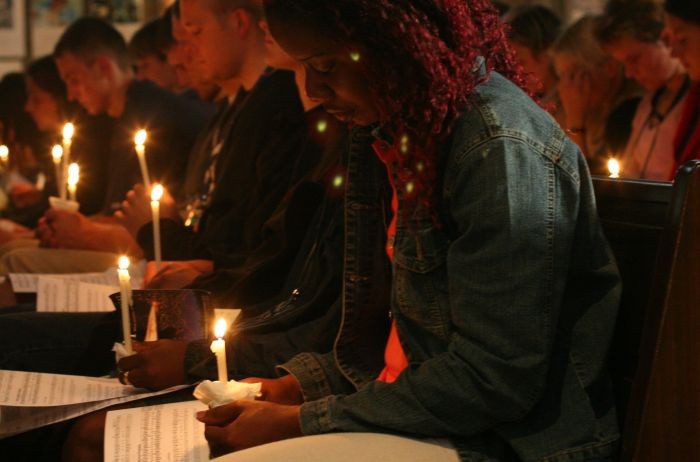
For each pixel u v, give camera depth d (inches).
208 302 80.4
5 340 88.0
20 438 88.2
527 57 149.0
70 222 138.5
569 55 142.7
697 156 121.0
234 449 63.4
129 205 125.7
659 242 60.6
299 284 87.9
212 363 76.9
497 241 56.8
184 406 73.9
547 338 57.5
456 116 60.1
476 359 57.3
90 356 89.2
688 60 118.5
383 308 74.9
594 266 62.9
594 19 138.2
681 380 58.9
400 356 70.1
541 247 57.3
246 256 105.9
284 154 109.5
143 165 126.0
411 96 60.1
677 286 58.3
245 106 118.6
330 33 60.3
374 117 64.2
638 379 59.2
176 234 119.0
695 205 58.2
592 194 62.4
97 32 177.3
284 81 116.4
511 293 56.7
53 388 76.6
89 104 181.0
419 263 62.4
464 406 57.8
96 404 74.2
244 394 66.3
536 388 57.6
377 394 60.7
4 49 273.1
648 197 64.2
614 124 142.4
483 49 64.2
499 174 57.3
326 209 88.3
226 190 117.5
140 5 258.4
